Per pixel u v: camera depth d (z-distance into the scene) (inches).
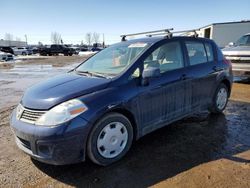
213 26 965.2
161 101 144.9
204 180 109.4
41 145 109.7
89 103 114.8
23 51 1798.7
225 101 203.8
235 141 149.7
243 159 127.2
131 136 133.2
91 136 116.0
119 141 128.2
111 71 141.8
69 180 112.9
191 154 134.1
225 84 201.9
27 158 133.7
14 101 267.0
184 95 159.5
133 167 122.4
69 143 108.9
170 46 157.6
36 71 580.7
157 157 131.7
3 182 111.9
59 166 124.7
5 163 128.5
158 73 134.1
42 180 113.2
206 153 134.7
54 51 1684.3
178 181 109.4
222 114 202.7
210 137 156.3
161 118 147.3
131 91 129.4
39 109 114.0
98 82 127.2
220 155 132.1
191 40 174.2
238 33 950.4
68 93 117.4
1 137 162.2
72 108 110.8
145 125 139.1
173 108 153.6
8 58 1000.2
